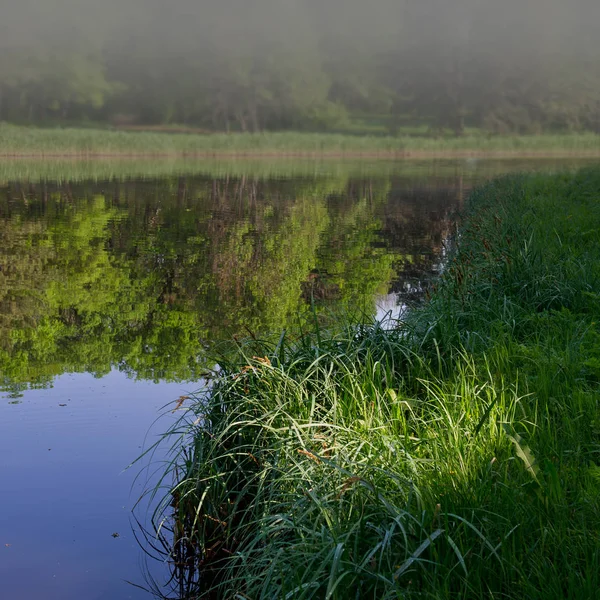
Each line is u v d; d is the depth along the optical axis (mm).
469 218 17250
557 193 19938
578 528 3924
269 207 25516
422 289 12172
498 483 4355
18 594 4539
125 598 4566
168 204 26281
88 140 70438
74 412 7277
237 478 5309
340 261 15078
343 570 3762
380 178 40812
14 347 9578
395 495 4391
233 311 11086
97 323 10672
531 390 5898
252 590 4078
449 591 3623
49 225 20469
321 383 5871
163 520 5254
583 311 8078
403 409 5680
